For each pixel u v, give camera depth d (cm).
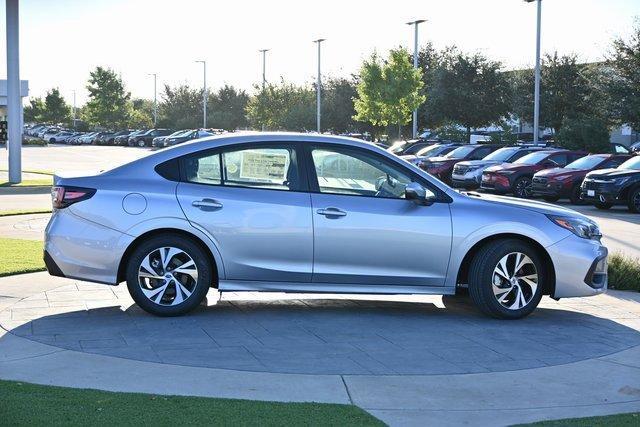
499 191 2561
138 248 723
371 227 737
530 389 548
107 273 723
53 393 498
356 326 723
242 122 8112
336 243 736
